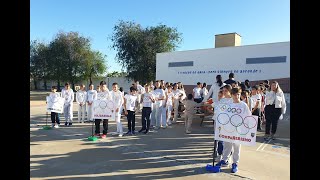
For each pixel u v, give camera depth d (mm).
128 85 33406
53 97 11109
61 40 34156
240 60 17125
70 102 11867
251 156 6965
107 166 5969
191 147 7840
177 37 34688
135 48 31797
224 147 6137
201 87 14773
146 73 31797
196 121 13266
